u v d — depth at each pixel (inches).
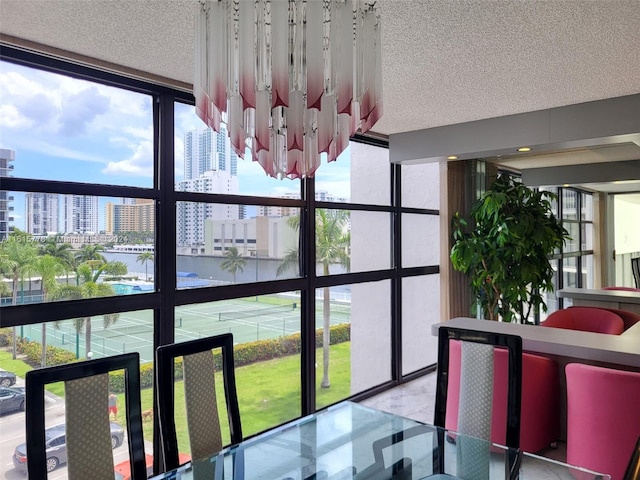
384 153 183.5
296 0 58.7
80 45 91.4
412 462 78.6
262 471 75.6
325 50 61.0
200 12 62.6
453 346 113.4
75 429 65.3
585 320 143.4
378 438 88.3
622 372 90.6
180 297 115.6
